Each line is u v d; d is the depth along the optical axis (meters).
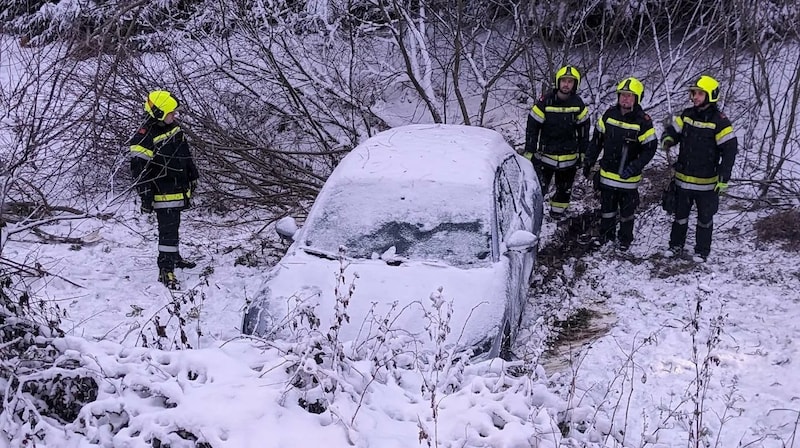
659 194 9.12
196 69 9.47
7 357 3.99
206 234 8.49
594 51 11.28
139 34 9.30
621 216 7.74
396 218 5.82
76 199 8.39
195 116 8.70
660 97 10.57
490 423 3.72
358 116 10.52
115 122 8.30
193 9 9.88
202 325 6.11
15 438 3.61
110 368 3.88
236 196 8.84
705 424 4.58
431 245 5.64
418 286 5.25
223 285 6.97
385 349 4.40
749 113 9.20
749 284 6.85
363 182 6.09
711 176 7.18
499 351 4.98
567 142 8.08
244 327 5.20
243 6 9.21
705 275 7.14
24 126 5.12
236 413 3.58
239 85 10.08
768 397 4.87
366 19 10.91
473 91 11.92
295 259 5.66
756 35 9.24
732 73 9.19
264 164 8.80
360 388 3.95
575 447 3.59
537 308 6.59
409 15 10.59
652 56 11.05
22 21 6.45
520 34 10.17
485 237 5.63
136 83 8.85
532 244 5.72
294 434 3.52
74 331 5.78
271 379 3.89
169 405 3.79
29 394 3.87
